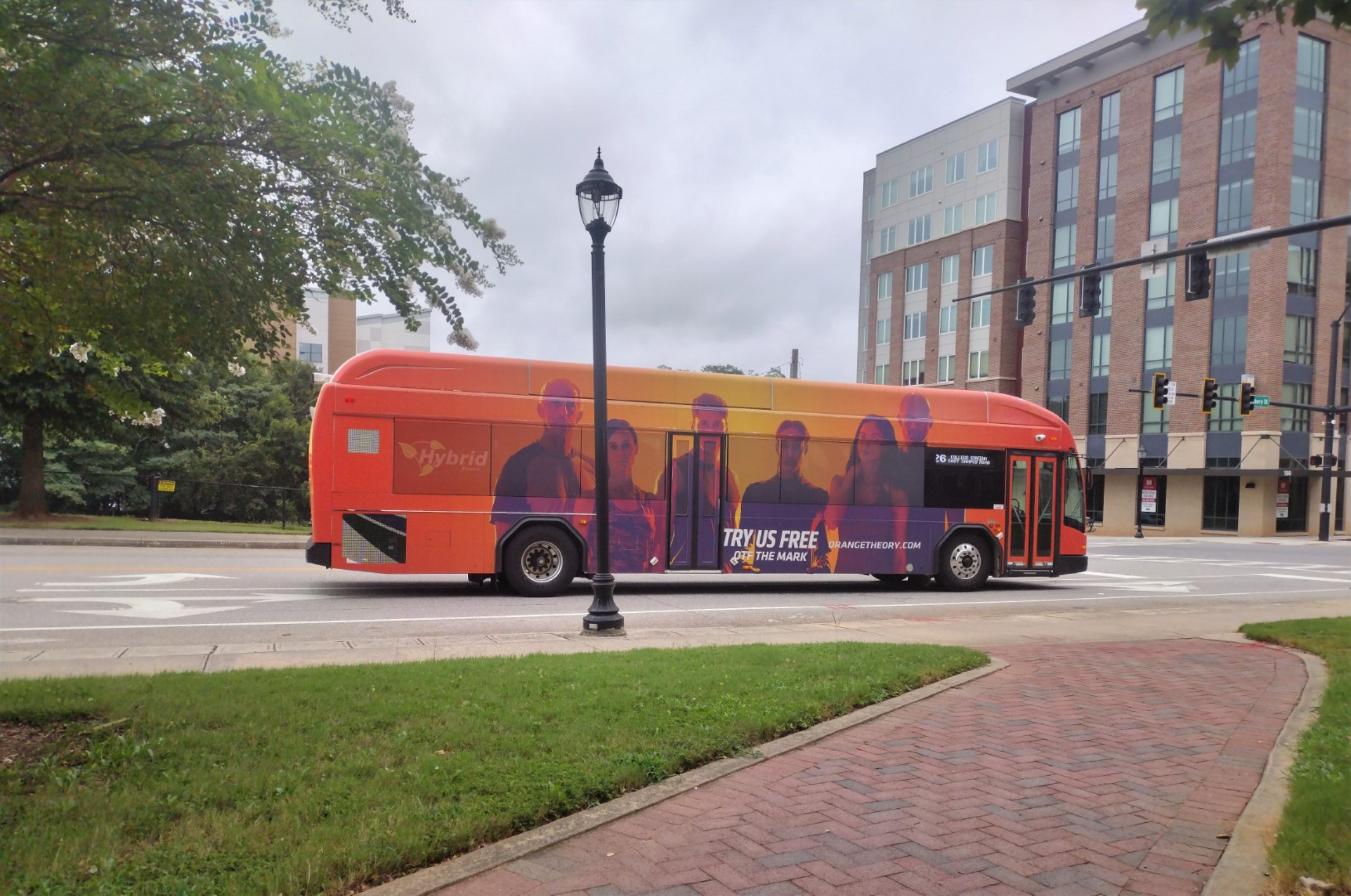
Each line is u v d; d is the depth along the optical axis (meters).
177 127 4.72
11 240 5.02
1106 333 51.62
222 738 5.29
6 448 30.44
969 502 16.34
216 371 5.74
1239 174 45.44
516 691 6.65
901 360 64.12
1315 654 9.94
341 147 4.93
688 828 4.37
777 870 3.90
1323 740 5.94
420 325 6.12
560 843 4.16
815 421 15.43
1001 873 3.93
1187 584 19.70
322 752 5.09
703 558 14.71
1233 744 6.03
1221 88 46.34
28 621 10.51
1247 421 44.66
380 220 5.15
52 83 4.27
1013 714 6.79
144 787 4.48
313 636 10.09
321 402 13.20
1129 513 50.72
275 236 5.10
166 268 4.83
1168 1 4.29
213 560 18.36
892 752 5.73
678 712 6.22
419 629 10.78
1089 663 9.06
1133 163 50.19
